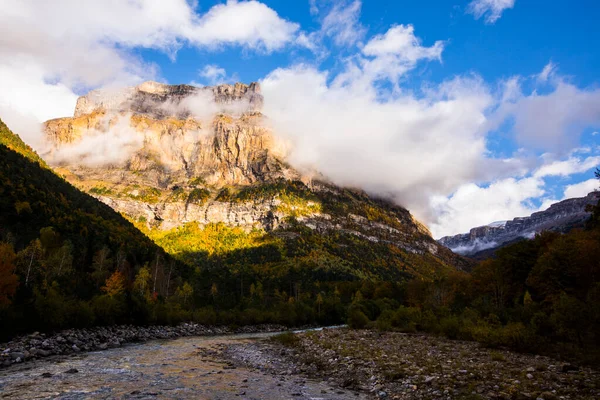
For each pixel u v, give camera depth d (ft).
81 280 219.41
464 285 307.17
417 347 105.91
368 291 472.85
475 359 80.43
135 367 74.90
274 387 59.67
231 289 426.51
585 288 144.15
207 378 65.87
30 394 49.26
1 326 91.91
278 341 141.59
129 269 306.55
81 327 124.36
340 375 70.69
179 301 279.28
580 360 75.66
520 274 217.77
